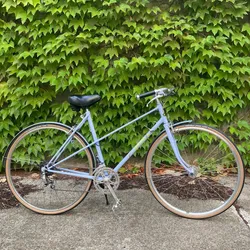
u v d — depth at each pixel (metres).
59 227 2.54
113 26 3.32
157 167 3.46
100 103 3.44
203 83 3.39
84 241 2.35
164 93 2.68
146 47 3.32
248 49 3.39
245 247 2.28
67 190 3.03
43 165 2.82
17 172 3.61
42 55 3.32
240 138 3.51
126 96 3.41
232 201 2.62
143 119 3.50
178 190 3.12
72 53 3.29
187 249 2.26
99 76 3.35
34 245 2.30
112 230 2.49
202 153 3.47
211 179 3.30
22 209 2.83
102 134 3.48
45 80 3.34
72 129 2.76
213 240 2.36
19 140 2.82
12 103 3.42
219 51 3.33
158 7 3.36
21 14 3.26
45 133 3.42
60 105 3.50
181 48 3.40
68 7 3.22
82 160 3.41
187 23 3.32
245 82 3.45
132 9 3.26
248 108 3.61
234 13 3.29
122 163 2.79
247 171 3.61
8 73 3.41
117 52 3.34
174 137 2.82
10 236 2.42
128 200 2.97
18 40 3.38
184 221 2.62
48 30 3.29
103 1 3.26
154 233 2.45
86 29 3.27
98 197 3.03
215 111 3.53
